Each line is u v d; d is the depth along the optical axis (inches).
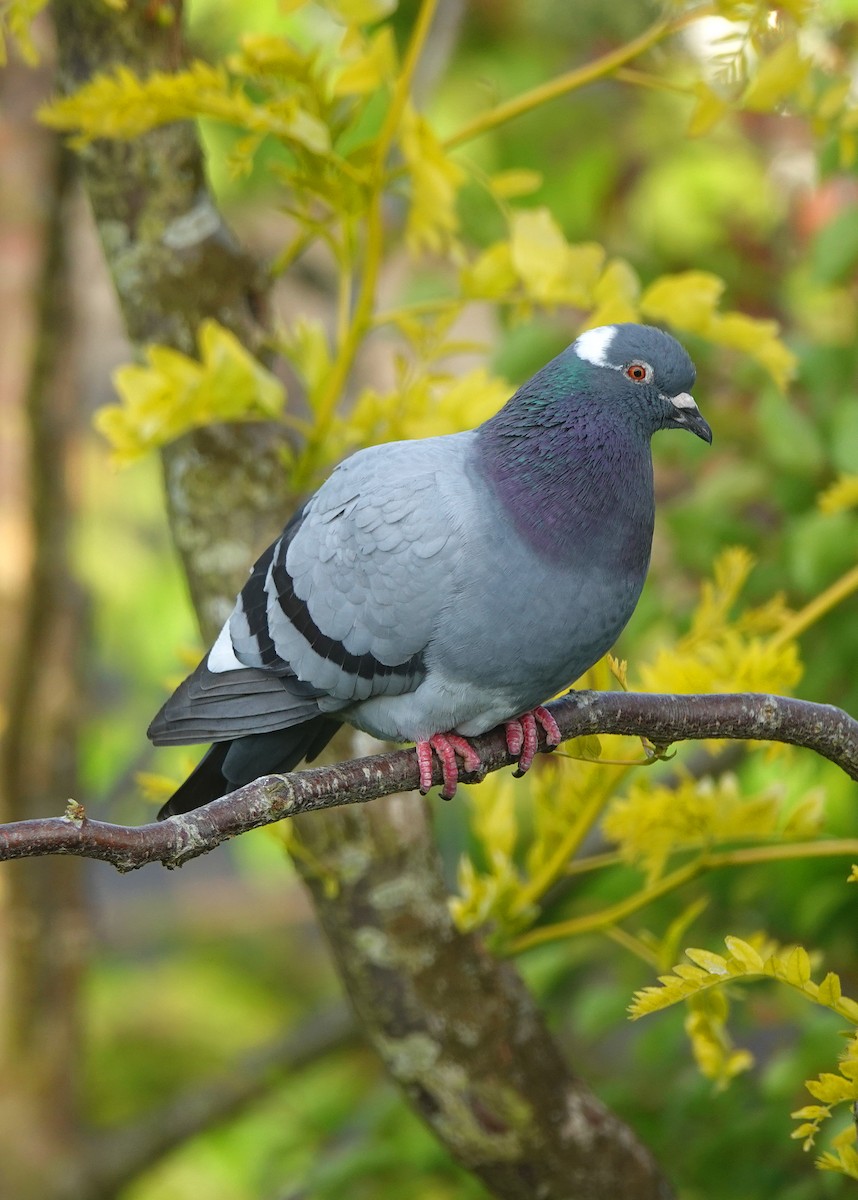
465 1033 318.0
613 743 302.5
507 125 485.4
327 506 272.1
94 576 553.0
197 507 328.2
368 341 543.2
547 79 493.7
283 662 274.2
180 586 574.9
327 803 233.6
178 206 320.8
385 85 339.6
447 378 321.4
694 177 446.3
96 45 314.2
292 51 286.4
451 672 263.6
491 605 257.6
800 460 356.2
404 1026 319.0
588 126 482.0
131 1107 575.8
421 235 309.1
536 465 264.5
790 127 463.5
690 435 393.1
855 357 374.9
